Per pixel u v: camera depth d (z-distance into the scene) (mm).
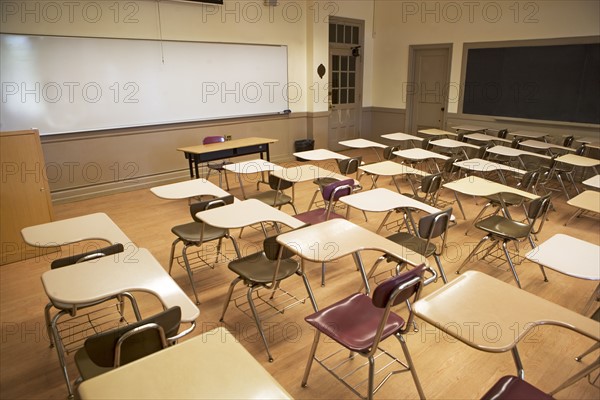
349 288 3314
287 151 7953
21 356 2537
